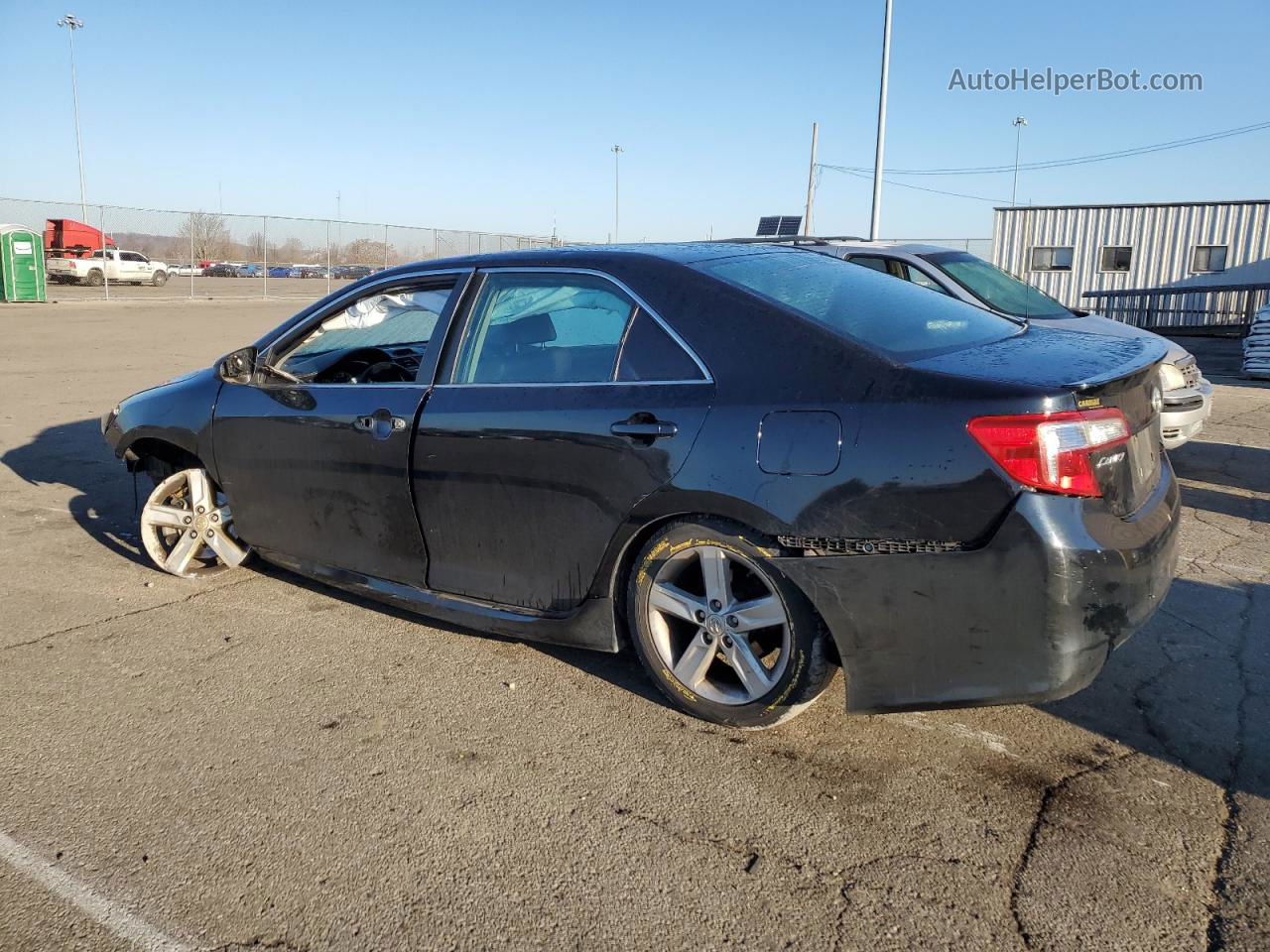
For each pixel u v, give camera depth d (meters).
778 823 2.70
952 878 2.45
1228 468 7.31
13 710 3.42
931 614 2.70
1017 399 2.58
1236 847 2.55
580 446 3.23
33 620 4.29
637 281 3.31
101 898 2.41
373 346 4.58
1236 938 2.21
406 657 3.86
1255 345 13.73
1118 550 2.61
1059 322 7.42
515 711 3.39
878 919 2.31
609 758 3.07
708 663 3.19
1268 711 3.31
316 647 3.98
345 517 3.99
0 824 2.73
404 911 2.36
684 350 3.13
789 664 2.98
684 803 2.80
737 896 2.40
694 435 3.00
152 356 14.98
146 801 2.84
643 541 3.27
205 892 2.44
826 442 2.78
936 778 2.91
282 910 2.37
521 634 3.53
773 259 3.61
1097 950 2.19
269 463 4.21
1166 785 2.86
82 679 3.67
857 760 3.03
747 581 3.16
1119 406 2.76
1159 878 2.44
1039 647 2.60
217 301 31.42
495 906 2.38
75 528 5.79
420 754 3.11
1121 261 26.20
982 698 2.71
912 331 3.13
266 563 5.05
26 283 26.14
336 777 2.97
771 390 2.92
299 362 4.48
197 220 32.22
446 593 3.76
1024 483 2.56
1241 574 4.77
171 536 5.15
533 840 2.64
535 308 3.54
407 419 3.69
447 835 2.67
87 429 8.90
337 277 37.22
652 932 2.28
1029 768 2.97
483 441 3.47
